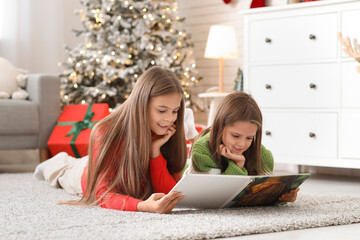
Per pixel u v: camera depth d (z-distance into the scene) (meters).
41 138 4.11
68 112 4.22
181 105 2.01
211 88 4.55
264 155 2.13
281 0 4.20
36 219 1.75
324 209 1.99
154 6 4.72
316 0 3.69
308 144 3.58
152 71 1.90
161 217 1.74
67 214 1.83
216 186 1.76
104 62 4.52
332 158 3.48
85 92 4.57
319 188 3.05
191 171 1.99
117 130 1.95
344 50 3.14
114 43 4.64
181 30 4.91
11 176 3.55
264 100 3.78
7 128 3.91
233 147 1.93
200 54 5.05
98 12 4.70
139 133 1.90
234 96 1.93
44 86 4.12
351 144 3.40
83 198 2.07
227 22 4.82
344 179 3.56
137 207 1.85
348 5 3.38
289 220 1.72
